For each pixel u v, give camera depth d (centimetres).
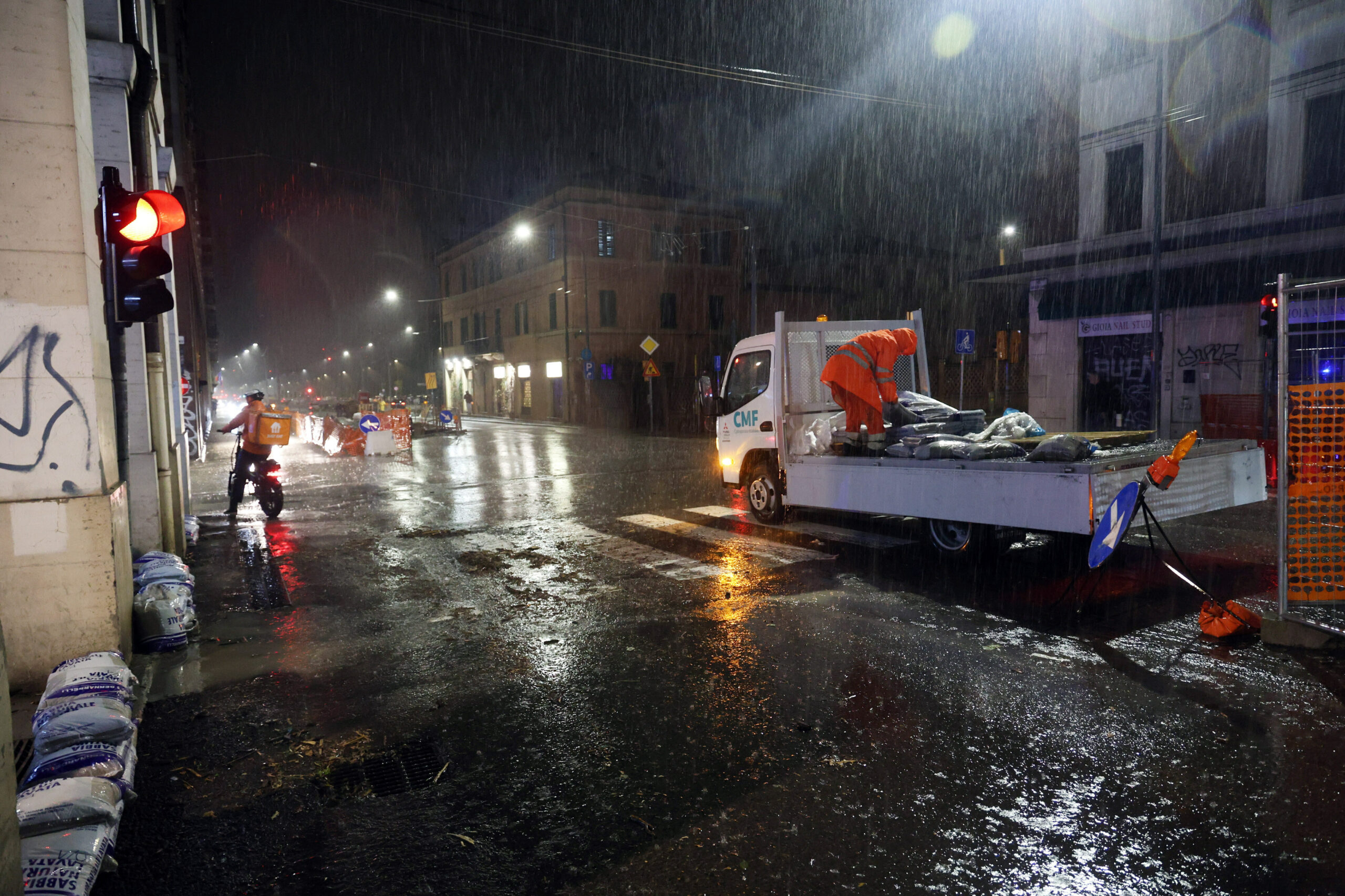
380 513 1114
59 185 436
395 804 326
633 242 3788
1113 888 258
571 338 3772
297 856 290
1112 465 545
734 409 959
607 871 276
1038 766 340
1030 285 2022
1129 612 555
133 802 330
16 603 434
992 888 260
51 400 438
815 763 350
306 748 380
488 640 540
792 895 259
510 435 2919
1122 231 1828
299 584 714
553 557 801
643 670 475
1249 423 1448
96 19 657
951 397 3522
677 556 783
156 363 752
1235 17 1573
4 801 148
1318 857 270
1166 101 1720
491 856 288
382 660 505
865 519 925
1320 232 1406
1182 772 330
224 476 1692
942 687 430
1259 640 489
